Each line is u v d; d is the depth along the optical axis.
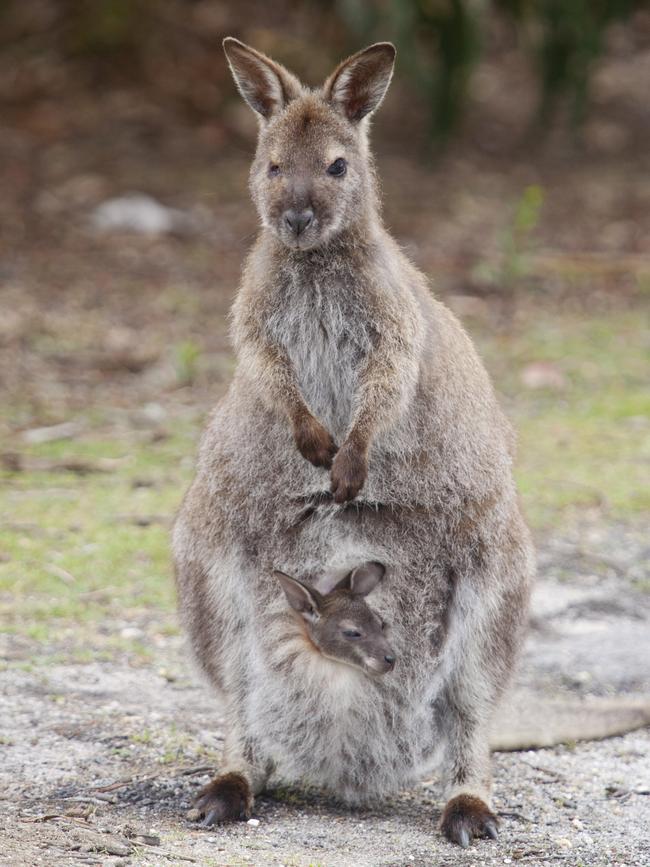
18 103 27.75
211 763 8.70
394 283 8.65
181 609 8.84
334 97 9.07
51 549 12.57
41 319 19.83
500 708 9.01
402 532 8.43
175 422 16.36
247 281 8.89
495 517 8.56
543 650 11.05
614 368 18.70
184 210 24.39
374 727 8.26
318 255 8.64
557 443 16.02
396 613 8.45
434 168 27.19
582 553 12.98
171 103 28.28
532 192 21.92
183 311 20.45
